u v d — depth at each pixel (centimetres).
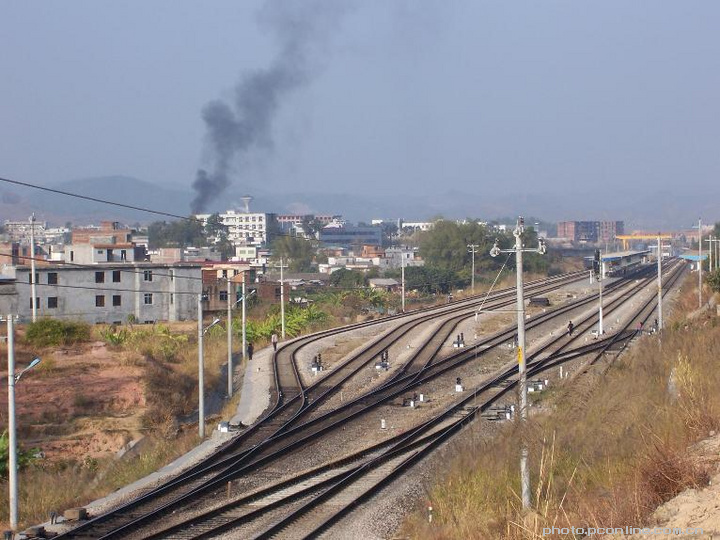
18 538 5706
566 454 6138
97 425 10100
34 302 16462
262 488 6562
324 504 6153
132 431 9956
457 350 14788
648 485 4578
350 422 9319
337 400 10825
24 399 10969
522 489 5216
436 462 7050
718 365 7950
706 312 15975
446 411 9381
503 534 4825
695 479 4525
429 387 11362
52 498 7162
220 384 13175
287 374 12950
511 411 8981
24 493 7362
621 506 4441
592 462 5716
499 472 5922
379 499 6244
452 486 5903
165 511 6116
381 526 5609
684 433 5416
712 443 5081
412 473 6925
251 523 5756
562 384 10475
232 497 6469
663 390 7750
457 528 5156
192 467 7419
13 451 6631
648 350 11100
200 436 9112
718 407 5716
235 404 11181
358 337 17062
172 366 13962
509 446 6506
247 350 15038
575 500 5112
